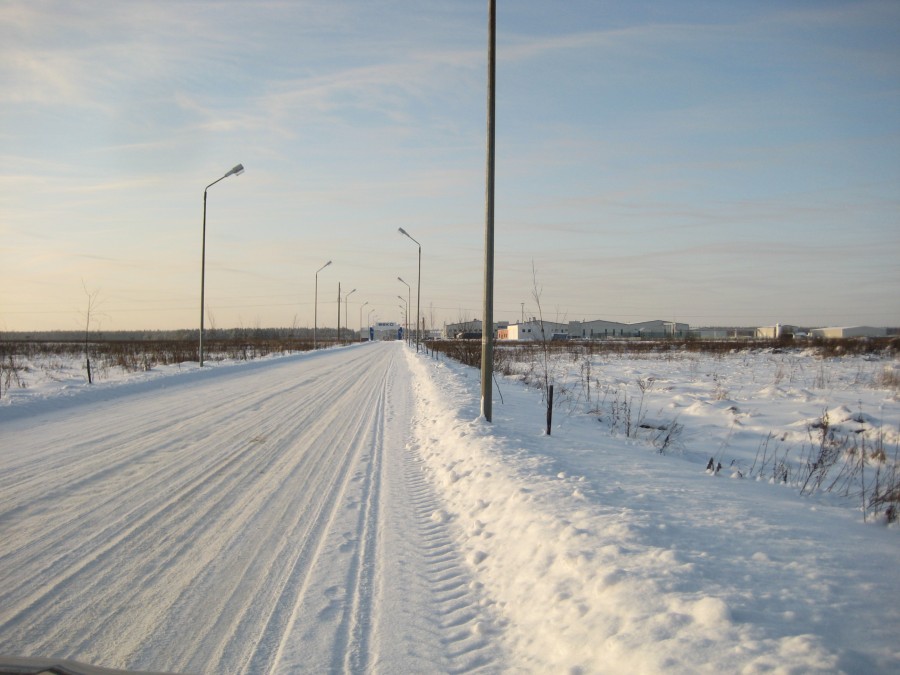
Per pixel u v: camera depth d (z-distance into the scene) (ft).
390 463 27.68
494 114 32.99
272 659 10.98
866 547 14.23
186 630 12.04
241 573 14.97
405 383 71.05
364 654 11.19
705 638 9.36
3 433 34.58
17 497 21.38
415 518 19.49
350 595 13.75
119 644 11.43
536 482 20.03
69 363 105.29
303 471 25.93
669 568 12.19
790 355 128.06
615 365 97.40
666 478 22.08
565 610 11.62
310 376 81.71
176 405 48.44
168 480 24.11
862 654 8.77
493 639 11.71
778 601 10.66
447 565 15.55
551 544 14.51
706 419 42.34
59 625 12.16
